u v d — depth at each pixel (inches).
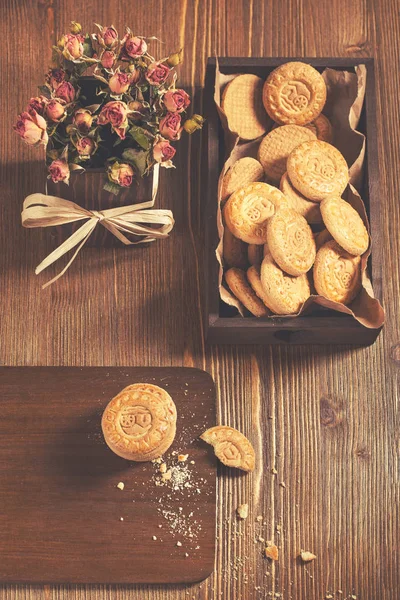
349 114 34.5
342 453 34.8
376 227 33.4
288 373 35.3
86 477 34.0
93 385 34.8
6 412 34.5
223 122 34.5
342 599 33.8
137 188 33.0
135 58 30.8
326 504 34.4
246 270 34.2
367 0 38.0
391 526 34.3
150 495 33.9
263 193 33.3
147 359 35.4
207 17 37.7
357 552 34.1
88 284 35.9
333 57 36.7
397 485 34.6
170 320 35.7
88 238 35.5
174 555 33.4
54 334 35.6
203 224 36.3
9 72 37.3
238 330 33.2
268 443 34.8
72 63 32.2
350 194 34.1
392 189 36.7
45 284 34.9
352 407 35.1
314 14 37.9
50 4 37.7
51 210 33.0
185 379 34.9
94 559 33.4
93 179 32.9
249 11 37.8
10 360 35.4
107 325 35.6
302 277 33.0
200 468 34.1
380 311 32.2
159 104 31.7
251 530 34.2
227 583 33.8
